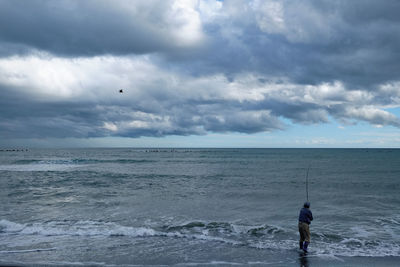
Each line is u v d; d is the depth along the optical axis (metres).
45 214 12.83
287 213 13.40
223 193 18.84
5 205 14.76
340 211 13.83
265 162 58.56
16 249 8.37
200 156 92.12
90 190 19.88
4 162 55.12
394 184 23.47
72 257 7.73
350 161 62.16
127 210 13.76
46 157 79.62
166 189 20.59
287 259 7.77
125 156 89.94
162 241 9.27
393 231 10.64
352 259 7.80
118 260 7.53
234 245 8.95
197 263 7.38
